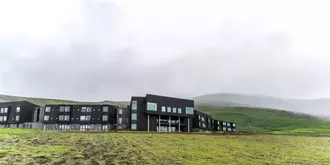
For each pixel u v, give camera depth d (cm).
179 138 5928
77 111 12031
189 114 11844
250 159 3472
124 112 11938
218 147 4619
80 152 3406
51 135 5394
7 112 12950
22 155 2961
